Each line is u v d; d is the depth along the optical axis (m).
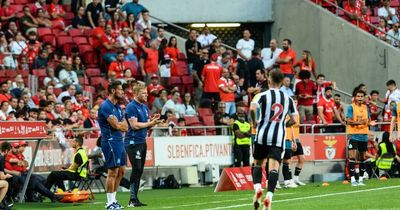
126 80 59.56
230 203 38.81
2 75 57.78
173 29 74.31
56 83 57.09
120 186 50.50
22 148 43.66
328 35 70.81
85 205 41.16
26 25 63.19
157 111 58.47
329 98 58.72
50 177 44.09
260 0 75.06
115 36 63.75
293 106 33.00
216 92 61.22
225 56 64.31
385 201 36.88
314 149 57.09
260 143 32.50
